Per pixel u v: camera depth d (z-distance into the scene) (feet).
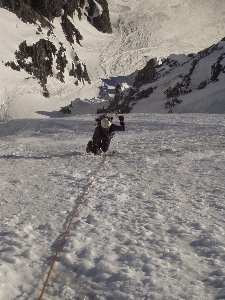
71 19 339.77
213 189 15.98
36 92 216.54
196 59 142.92
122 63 289.94
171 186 17.06
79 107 193.47
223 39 146.20
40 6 302.66
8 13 262.26
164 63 165.89
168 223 11.75
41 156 31.81
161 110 125.49
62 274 8.71
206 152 27.58
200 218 12.12
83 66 274.77
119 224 11.85
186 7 383.86
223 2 398.42
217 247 9.62
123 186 17.34
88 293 7.95
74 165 25.43
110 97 232.12
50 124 68.23
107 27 355.77
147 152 29.89
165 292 7.69
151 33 339.77
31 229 11.69
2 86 210.59
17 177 21.31
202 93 119.34
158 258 9.27
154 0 392.47
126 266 8.90
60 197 15.69
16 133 65.05
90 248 9.88
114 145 35.96
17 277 8.53
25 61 237.45
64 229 11.52
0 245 10.31
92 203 14.35
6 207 14.49
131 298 7.59
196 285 7.93
